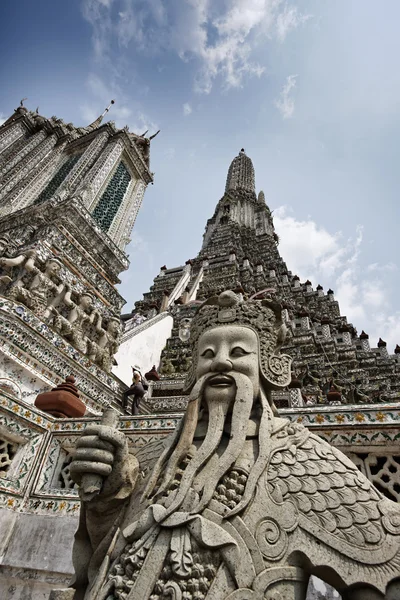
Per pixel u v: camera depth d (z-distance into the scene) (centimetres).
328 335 1939
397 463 359
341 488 208
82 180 1758
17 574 383
